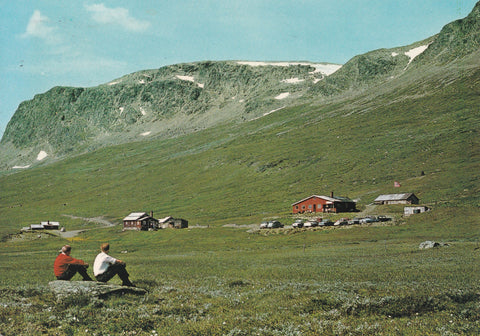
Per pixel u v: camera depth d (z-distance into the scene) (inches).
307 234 4392.2
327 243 3592.5
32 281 1216.8
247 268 1748.3
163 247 4463.6
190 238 5118.1
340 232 4271.7
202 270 1678.2
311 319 600.4
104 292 747.4
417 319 590.9
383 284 1013.8
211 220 7145.7
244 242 4352.9
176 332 542.6
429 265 1600.6
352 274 1353.3
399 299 694.5
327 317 623.8
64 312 626.2
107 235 6496.1
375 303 676.7
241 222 6102.4
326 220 5002.5
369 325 558.6
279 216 6230.3
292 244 3791.8
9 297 749.9
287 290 902.4
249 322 591.5
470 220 3892.7
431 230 3727.9
